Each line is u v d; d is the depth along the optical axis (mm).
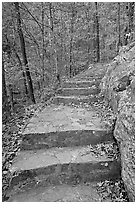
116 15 12672
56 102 6098
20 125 4559
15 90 9984
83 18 14148
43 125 4184
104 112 4641
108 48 15234
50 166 3084
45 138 3736
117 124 3523
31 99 7910
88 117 4594
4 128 4527
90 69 10562
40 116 4910
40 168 3055
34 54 11055
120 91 4355
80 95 6312
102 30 14672
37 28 10898
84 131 3748
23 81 9500
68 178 3102
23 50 7637
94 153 3412
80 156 3322
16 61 9469
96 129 3789
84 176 3111
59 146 3738
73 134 3764
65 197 2756
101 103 5352
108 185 2984
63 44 13031
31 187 2986
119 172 3129
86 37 14867
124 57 5211
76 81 7406
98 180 3107
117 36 12477
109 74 5699
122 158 3047
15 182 2969
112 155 3297
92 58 15445
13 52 9430
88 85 6914
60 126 4051
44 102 6602
